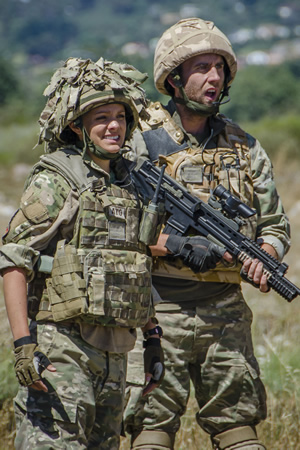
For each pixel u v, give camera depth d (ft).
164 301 32.50
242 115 645.10
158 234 28.96
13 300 26.07
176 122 33.94
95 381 27.02
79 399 26.32
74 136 28.25
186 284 32.58
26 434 26.25
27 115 417.08
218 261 32.07
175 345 32.35
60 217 26.53
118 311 26.86
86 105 26.81
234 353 32.58
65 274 26.35
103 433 27.55
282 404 41.27
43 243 26.63
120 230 27.27
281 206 34.71
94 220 26.73
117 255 27.04
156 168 32.30
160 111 34.12
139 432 32.81
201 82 32.96
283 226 34.35
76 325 26.86
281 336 50.52
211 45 32.68
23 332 25.84
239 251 32.07
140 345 32.91
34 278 27.22
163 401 32.40
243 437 32.60
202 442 38.11
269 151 207.92
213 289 32.73
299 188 127.75
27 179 27.76
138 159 32.45
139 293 27.53
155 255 32.19
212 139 33.83
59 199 26.66
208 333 32.48
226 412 32.81
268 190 34.22
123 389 28.09
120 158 28.68
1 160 200.13
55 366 26.48
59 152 27.66
